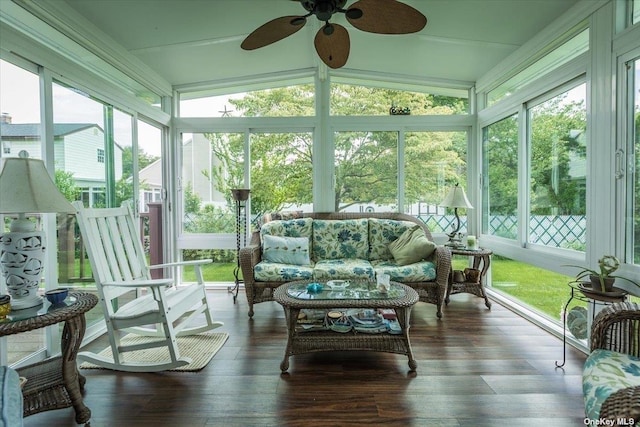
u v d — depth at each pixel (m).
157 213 3.99
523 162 3.17
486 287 4.00
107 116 2.90
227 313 3.21
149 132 3.76
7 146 1.97
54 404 1.60
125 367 2.11
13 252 1.63
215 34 3.05
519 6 2.54
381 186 4.20
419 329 2.77
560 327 2.68
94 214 2.29
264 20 2.90
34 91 2.15
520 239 3.19
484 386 1.92
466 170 4.21
